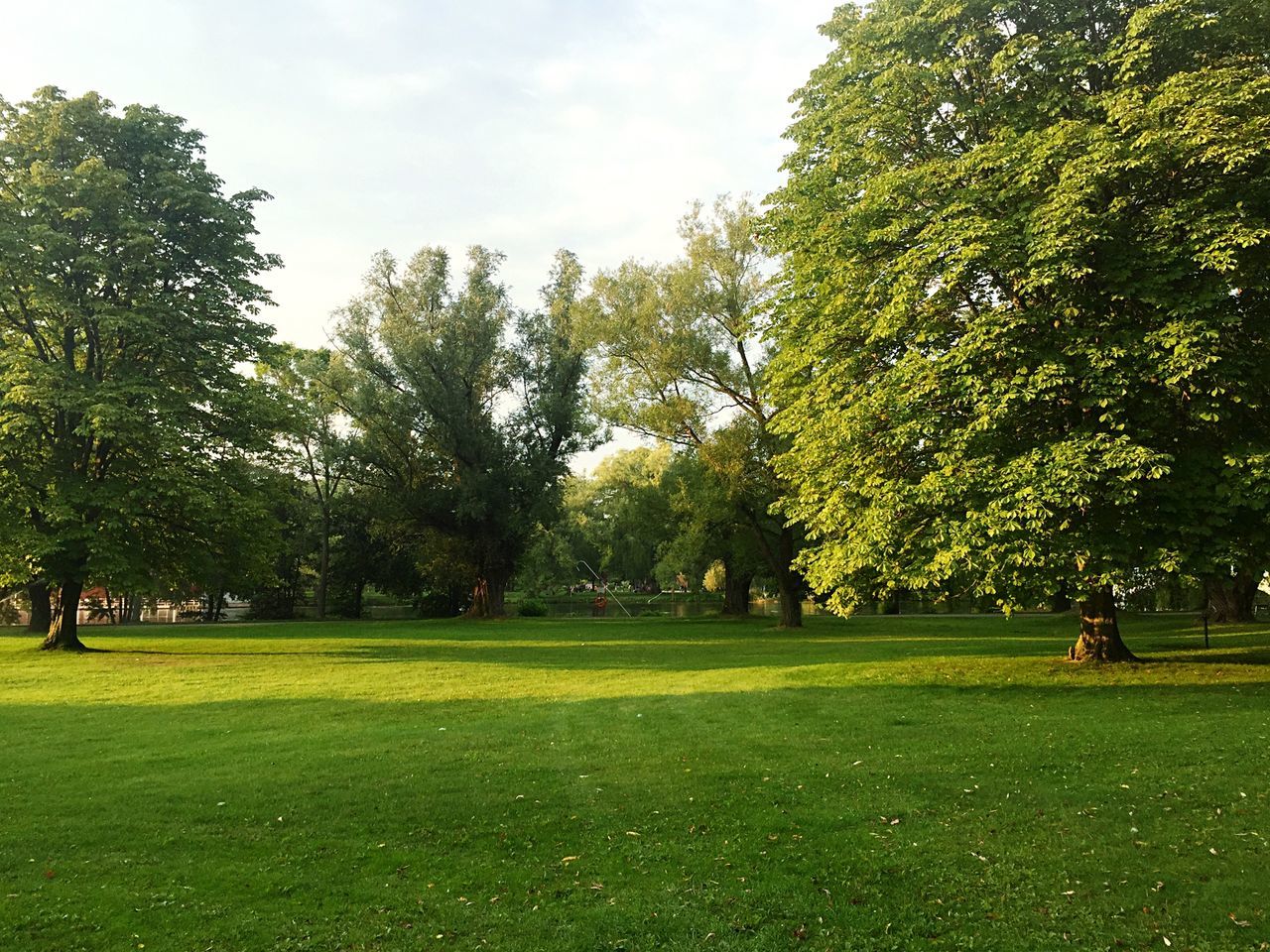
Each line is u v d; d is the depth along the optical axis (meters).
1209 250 13.00
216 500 27.02
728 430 37.38
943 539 14.58
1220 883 5.84
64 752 11.48
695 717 13.48
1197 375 13.42
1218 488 13.39
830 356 18.11
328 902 5.98
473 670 21.47
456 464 51.00
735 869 6.44
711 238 37.41
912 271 15.34
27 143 26.34
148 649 28.59
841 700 14.60
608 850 6.96
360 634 37.16
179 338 27.31
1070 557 13.90
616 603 72.25
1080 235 13.47
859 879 6.18
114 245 26.33
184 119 29.00
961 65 16.41
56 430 26.67
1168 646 23.55
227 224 28.41
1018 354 14.40
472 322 50.16
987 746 10.39
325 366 51.69
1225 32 15.02
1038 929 5.30
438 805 8.38
